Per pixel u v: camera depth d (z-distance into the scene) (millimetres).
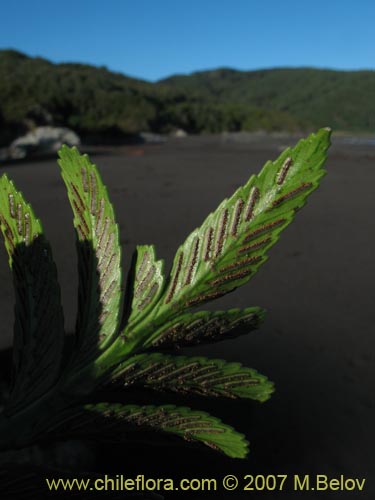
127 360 123
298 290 827
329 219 1403
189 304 119
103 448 354
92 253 130
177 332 122
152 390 126
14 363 132
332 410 449
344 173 2518
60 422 124
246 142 8008
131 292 125
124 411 122
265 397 123
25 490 116
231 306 756
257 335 631
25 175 2428
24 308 133
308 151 105
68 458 330
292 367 540
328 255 1045
